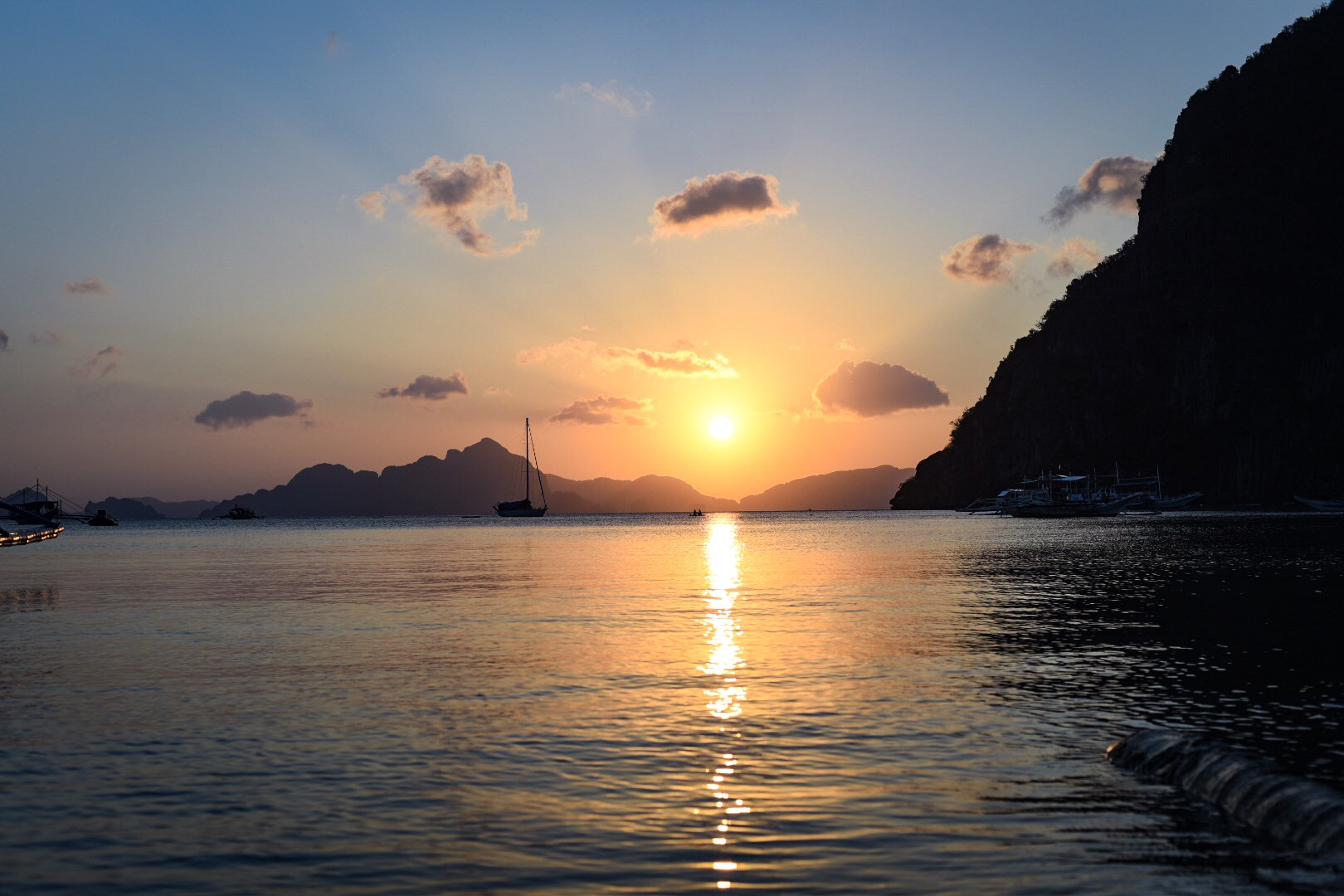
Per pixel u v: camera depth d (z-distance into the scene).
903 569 59.66
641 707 19.02
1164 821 12.28
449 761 15.20
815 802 13.07
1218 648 25.78
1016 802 13.00
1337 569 52.56
